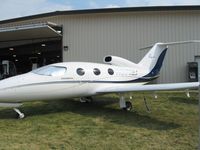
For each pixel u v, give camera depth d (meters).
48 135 8.64
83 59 22.11
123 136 8.56
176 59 20.64
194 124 9.90
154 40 20.89
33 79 10.68
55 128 9.43
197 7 20.17
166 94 16.14
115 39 21.48
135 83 14.27
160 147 7.66
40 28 20.67
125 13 21.27
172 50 20.69
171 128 9.41
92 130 9.18
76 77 11.62
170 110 12.16
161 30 20.80
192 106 12.90
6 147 7.56
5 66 28.12
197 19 20.41
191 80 20.02
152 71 15.48
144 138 8.38
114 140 8.19
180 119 10.66
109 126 9.68
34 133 8.85
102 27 21.70
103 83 12.52
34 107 12.87
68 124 9.96
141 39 21.08
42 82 10.80
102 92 12.12
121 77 13.38
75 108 12.68
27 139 8.25
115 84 13.03
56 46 26.81
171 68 20.67
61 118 10.84
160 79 20.75
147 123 10.08
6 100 10.33
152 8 20.64
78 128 9.43
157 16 20.84
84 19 22.05
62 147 7.61
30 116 11.16
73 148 7.54
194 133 8.81
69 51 22.41
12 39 26.09
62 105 13.27
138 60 21.11
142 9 20.80
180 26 20.58
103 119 10.68
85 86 11.91
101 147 7.62
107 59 14.98
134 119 10.67
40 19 23.52
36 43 27.05
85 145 7.77
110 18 21.56
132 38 21.20
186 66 20.53
